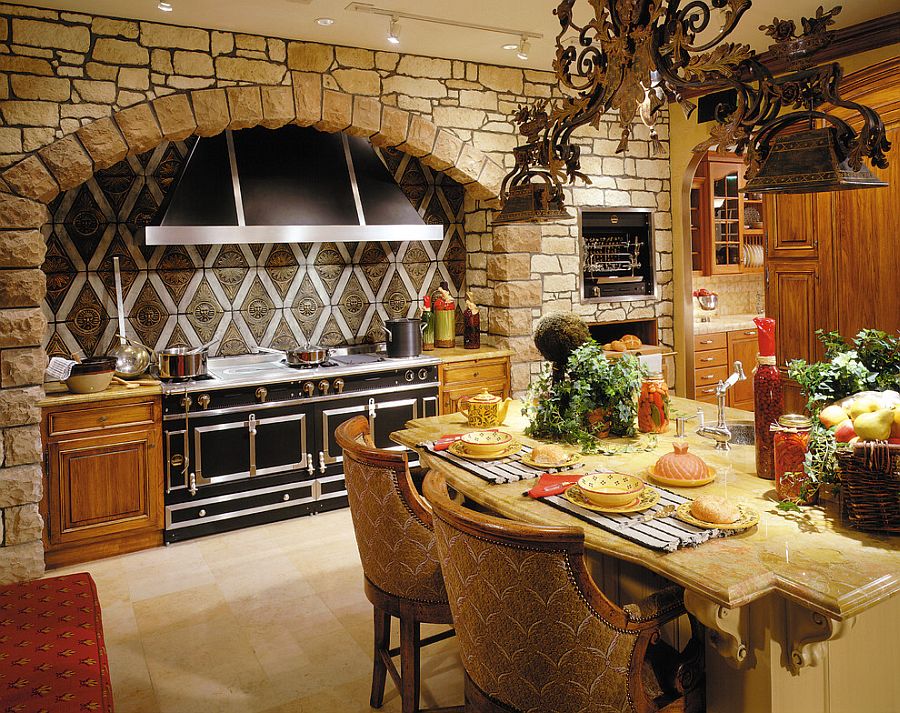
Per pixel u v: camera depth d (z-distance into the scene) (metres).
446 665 2.91
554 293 5.56
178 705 2.67
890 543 1.83
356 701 2.68
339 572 3.82
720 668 1.87
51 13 3.77
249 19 4.01
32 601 3.37
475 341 5.44
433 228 5.02
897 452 1.82
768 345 2.33
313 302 5.28
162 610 3.42
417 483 2.85
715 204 6.89
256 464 4.45
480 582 1.71
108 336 4.58
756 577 1.64
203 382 4.30
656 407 2.91
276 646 3.09
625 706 1.71
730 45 2.09
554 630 1.64
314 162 4.84
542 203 2.90
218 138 4.64
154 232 4.09
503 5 3.89
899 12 4.13
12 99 3.70
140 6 3.77
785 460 2.13
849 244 4.61
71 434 3.89
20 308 3.70
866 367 2.32
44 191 3.77
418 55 4.80
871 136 1.86
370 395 4.80
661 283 6.09
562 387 2.92
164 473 4.18
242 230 4.32
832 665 1.87
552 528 1.58
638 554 1.80
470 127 5.03
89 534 3.98
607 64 2.51
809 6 4.05
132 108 3.98
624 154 5.79
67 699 2.51
